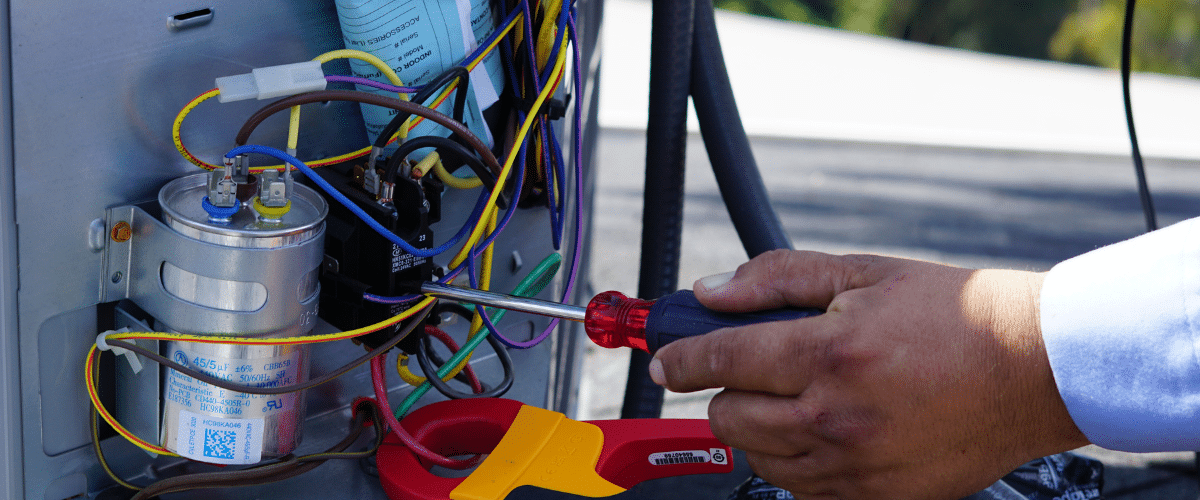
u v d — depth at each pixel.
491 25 0.71
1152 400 0.49
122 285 0.62
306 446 0.75
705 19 0.93
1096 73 5.62
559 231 0.78
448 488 0.66
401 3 0.63
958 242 3.30
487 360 0.91
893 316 0.51
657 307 0.60
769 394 0.54
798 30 5.79
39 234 0.58
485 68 0.70
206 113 0.63
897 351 0.50
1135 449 0.51
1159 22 8.91
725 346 0.53
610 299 0.62
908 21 9.66
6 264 0.57
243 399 0.60
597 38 1.02
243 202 0.60
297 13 0.66
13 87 0.54
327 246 0.67
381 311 0.66
